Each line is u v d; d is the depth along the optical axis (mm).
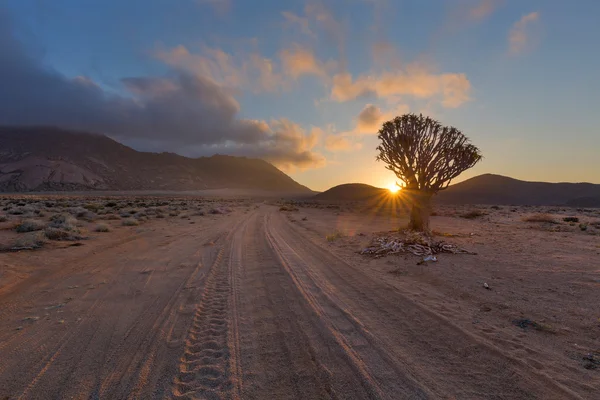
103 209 30109
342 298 5637
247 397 2846
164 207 37031
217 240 12867
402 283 6602
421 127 13875
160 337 4105
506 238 13234
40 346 3850
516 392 2861
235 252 10242
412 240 10594
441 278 6832
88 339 4047
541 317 4613
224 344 3896
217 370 3303
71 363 3451
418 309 5035
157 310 5094
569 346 3736
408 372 3225
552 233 15180
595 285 6012
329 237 13094
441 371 3240
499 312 4859
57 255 9164
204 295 5844
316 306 5230
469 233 15219
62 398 2842
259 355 3625
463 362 3414
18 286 6301
